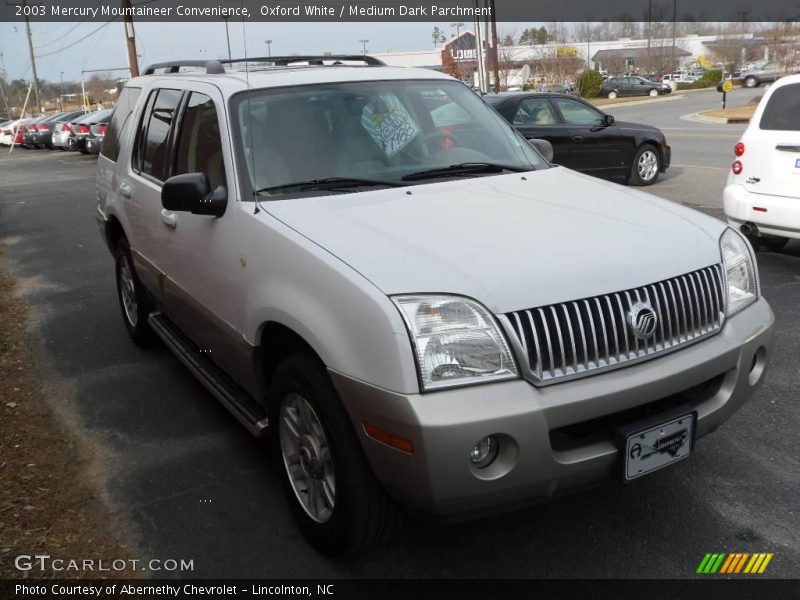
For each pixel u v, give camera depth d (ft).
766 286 21.74
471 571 9.92
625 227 10.36
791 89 22.59
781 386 15.07
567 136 38.34
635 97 172.14
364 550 9.75
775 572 9.66
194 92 13.82
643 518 10.91
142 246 15.72
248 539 10.77
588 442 9.03
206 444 13.60
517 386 8.43
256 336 10.72
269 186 11.55
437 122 13.62
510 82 200.64
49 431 14.25
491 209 10.85
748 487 11.59
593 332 8.88
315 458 9.96
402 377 8.23
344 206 10.92
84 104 164.25
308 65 15.35
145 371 17.20
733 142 60.90
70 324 20.97
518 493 8.57
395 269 8.91
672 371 9.21
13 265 29.55
